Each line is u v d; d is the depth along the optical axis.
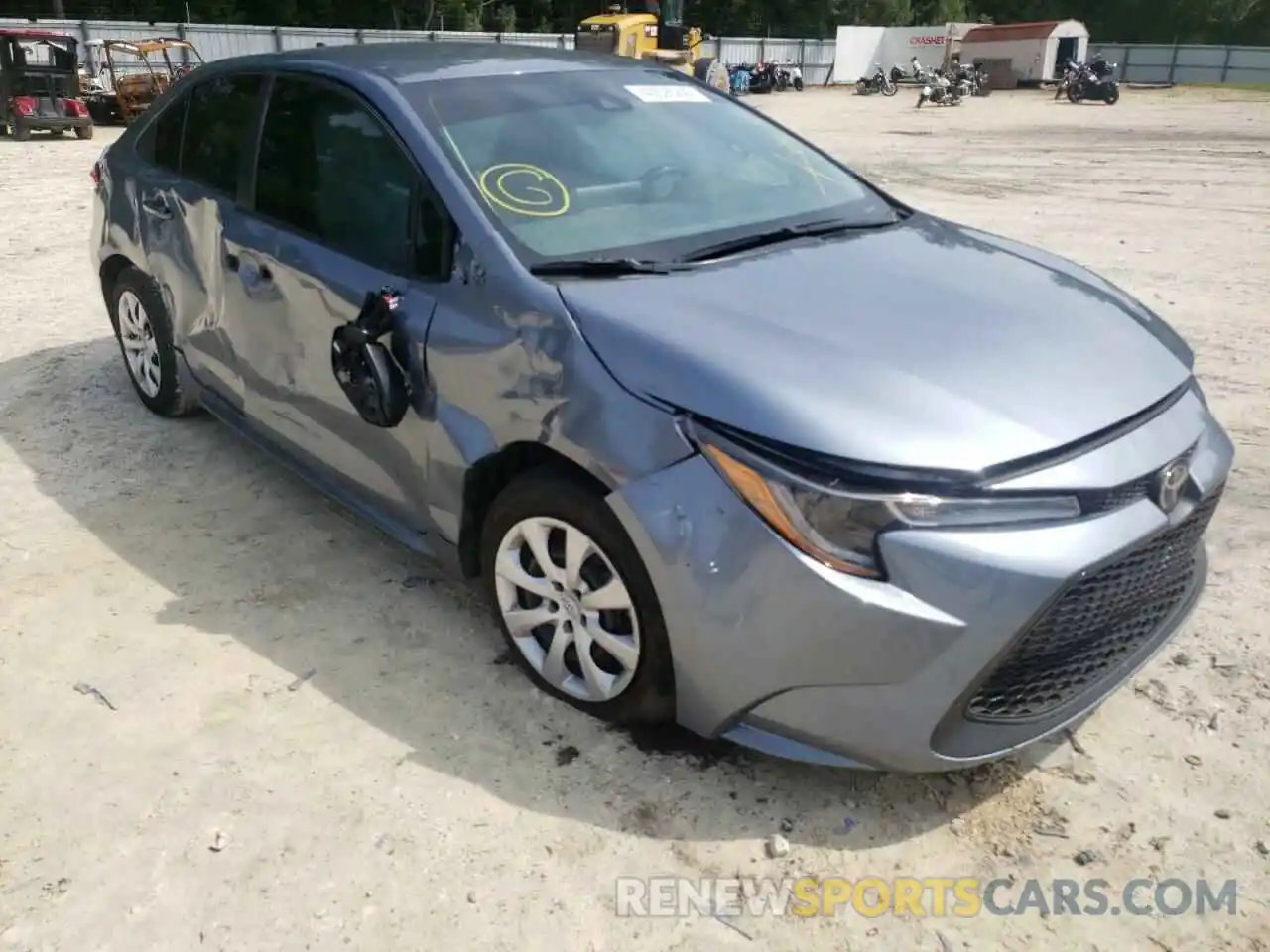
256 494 4.32
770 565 2.38
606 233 3.14
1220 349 6.21
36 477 4.46
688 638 2.53
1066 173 14.65
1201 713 3.02
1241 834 2.60
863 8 60.97
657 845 2.57
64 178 13.37
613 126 3.60
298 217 3.66
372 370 3.07
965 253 3.43
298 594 3.60
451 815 2.65
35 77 18.98
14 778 2.77
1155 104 33.47
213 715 3.00
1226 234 9.80
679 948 2.30
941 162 16.05
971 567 2.30
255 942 2.30
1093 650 2.61
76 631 3.39
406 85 3.46
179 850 2.54
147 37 30.91
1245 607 3.54
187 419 5.03
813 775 2.79
